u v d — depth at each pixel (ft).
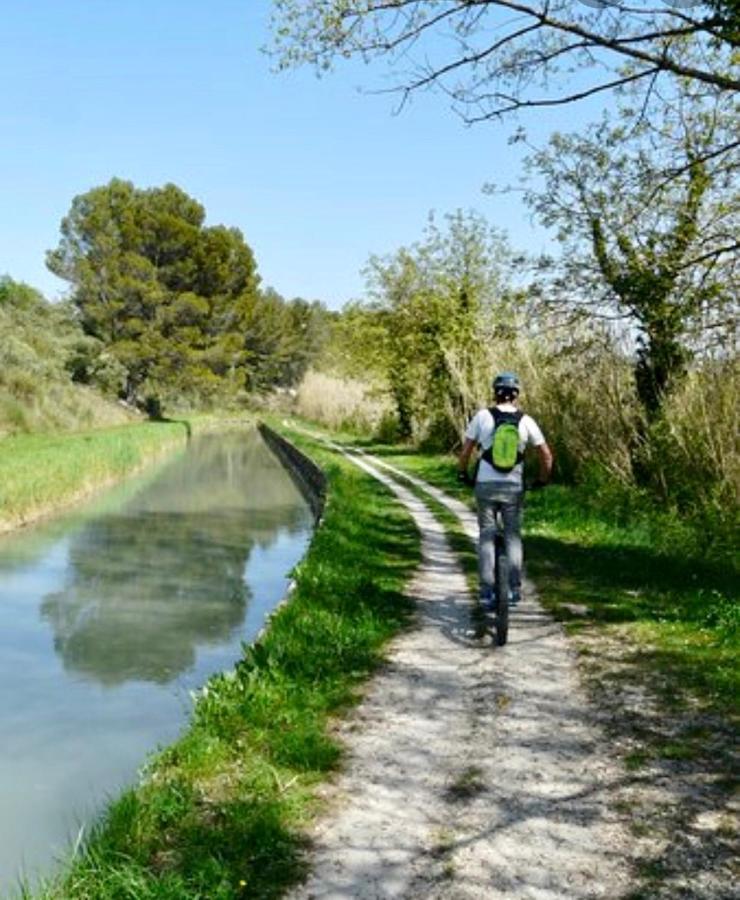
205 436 188.24
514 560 26.55
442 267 107.76
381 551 43.47
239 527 69.92
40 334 155.12
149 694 30.81
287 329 315.99
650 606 30.55
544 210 45.88
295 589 33.55
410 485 75.25
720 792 16.63
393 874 13.96
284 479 108.68
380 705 21.77
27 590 46.52
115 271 182.70
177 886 13.21
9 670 33.27
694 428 46.60
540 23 29.76
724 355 44.19
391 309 116.47
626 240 39.78
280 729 20.02
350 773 17.85
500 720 20.62
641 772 17.58
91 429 138.10
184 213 203.51
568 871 13.97
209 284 203.41
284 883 13.71
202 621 40.98
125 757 25.05
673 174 34.65
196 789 17.17
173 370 191.83
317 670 24.09
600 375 55.98
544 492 59.31
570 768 17.89
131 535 64.59
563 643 26.68
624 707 21.21
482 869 14.06
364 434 159.33
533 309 47.47
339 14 29.86
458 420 96.43
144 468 114.62
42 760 24.71
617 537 43.50
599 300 43.68
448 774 17.74
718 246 37.35
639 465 52.01
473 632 28.19
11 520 66.49
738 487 41.68
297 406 250.78
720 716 20.45
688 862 14.17
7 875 17.88
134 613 42.22
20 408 121.80
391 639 27.58
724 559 36.88
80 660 34.58
